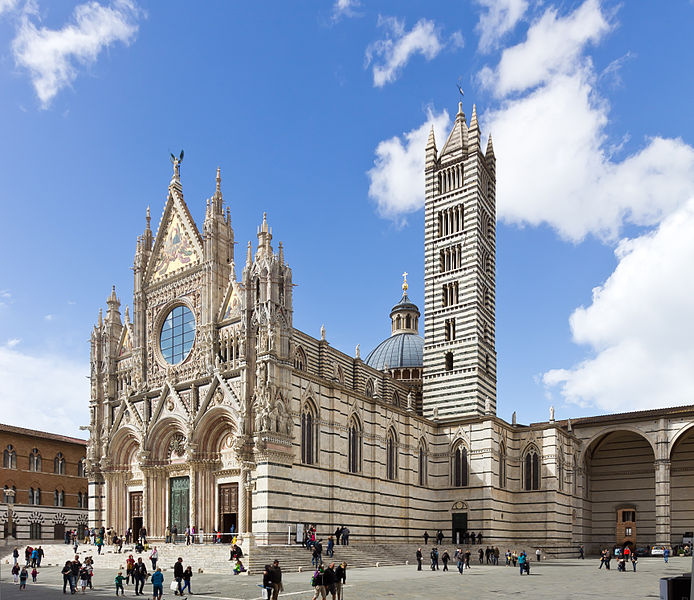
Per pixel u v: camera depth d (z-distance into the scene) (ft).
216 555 206.80
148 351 287.48
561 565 269.64
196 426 249.55
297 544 224.94
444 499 321.73
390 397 353.72
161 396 267.80
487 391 341.21
